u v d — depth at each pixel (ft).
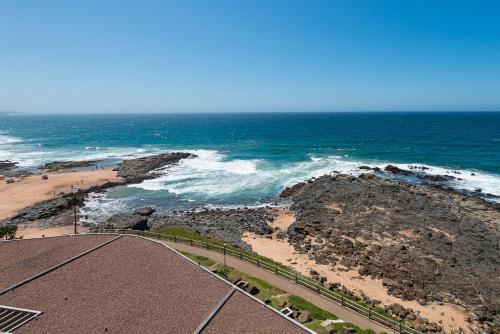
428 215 155.43
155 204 196.85
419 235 137.39
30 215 173.78
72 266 83.97
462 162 284.61
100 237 102.89
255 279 95.30
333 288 103.14
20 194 211.20
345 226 147.95
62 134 606.96
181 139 502.79
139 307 67.51
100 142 475.72
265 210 183.11
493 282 107.14
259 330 61.62
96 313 65.51
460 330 88.48
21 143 465.88
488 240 132.46
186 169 276.41
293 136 518.78
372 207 165.58
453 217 152.87
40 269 83.05
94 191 219.20
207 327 61.72
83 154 364.38
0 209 185.16
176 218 170.91
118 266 83.92
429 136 479.41
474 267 115.14
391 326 78.13
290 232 149.38
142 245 96.12
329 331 71.36
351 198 177.27
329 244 135.64
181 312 66.13
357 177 222.89
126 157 342.44
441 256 121.90
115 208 189.98
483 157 304.50
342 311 82.84
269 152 353.72
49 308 66.95
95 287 74.59
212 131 642.63
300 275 106.11
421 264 116.78
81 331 60.39
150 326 61.98
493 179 229.04
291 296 87.56
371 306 95.09
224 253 107.24
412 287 106.83
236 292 73.31
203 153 355.15
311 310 81.05
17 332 59.67
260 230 153.17
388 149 361.10
